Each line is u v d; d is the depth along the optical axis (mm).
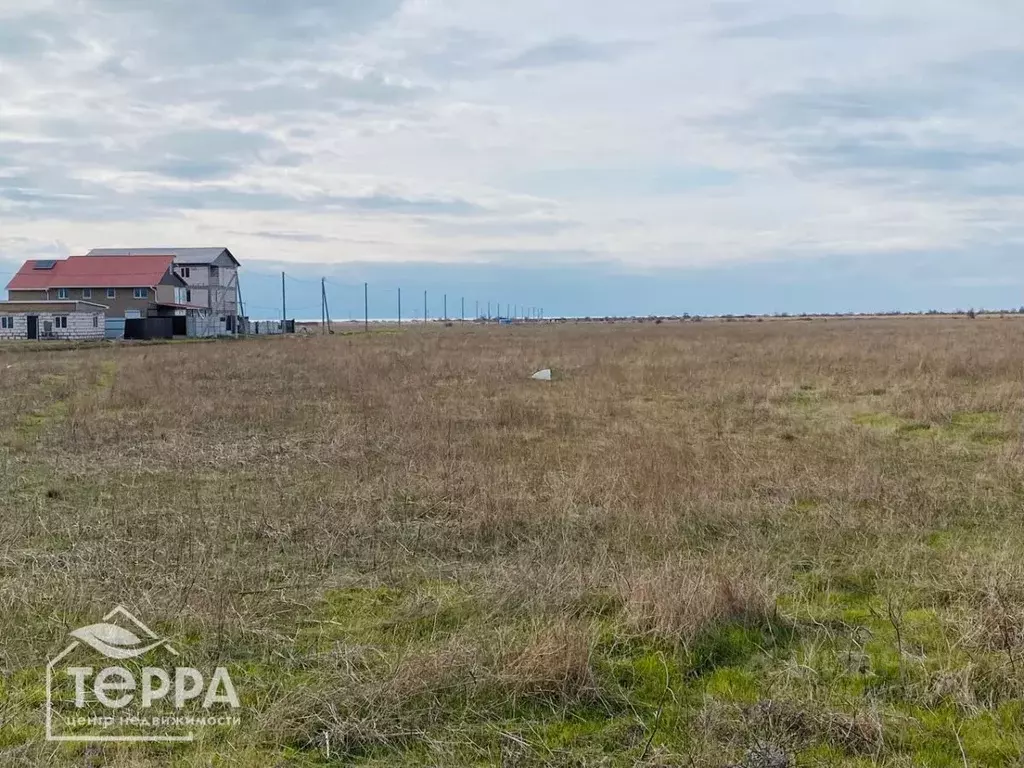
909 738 4375
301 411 16484
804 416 15578
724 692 4871
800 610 5996
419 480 9938
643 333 58125
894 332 48250
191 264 74125
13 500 9258
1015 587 5973
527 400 18156
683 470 10211
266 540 7711
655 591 5820
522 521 8305
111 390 19484
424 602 6109
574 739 4398
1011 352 25422
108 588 6281
